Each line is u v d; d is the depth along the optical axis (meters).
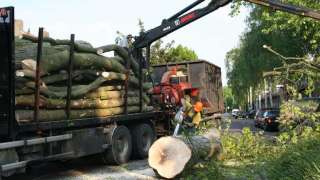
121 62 14.37
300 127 11.70
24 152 10.07
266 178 9.04
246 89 47.06
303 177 8.16
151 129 16.27
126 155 14.32
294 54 30.59
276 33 31.22
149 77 17.33
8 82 9.67
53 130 11.23
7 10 9.59
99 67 13.12
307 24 20.05
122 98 14.39
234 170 9.99
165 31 16.58
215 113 24.34
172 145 10.91
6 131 9.74
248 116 73.06
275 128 32.75
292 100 12.34
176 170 10.78
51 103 11.12
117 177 11.70
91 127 12.97
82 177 11.84
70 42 11.82
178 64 22.94
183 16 16.30
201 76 22.80
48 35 11.90
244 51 39.16
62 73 11.78
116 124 14.04
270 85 14.29
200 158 11.23
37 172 12.79
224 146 11.98
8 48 9.61
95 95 13.02
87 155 12.80
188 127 15.73
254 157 11.56
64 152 11.41
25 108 10.47
